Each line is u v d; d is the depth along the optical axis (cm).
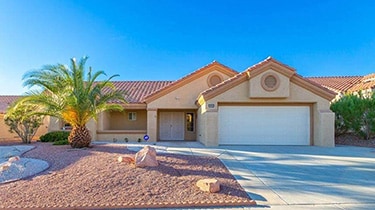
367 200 739
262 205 706
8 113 1647
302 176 997
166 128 2606
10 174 932
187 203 708
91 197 744
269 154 1487
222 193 786
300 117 1989
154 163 1041
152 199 734
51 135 2091
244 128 1980
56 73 1520
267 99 1916
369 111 2064
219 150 1634
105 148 1509
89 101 1494
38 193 770
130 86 3023
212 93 1909
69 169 1001
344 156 1436
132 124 2692
